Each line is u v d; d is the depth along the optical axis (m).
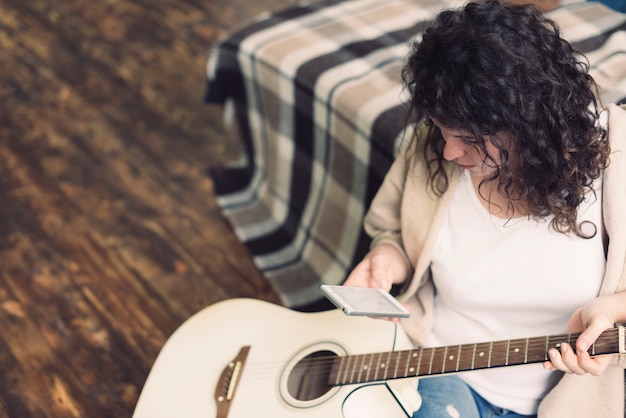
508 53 1.08
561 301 1.30
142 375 2.06
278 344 1.47
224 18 3.47
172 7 3.56
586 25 2.00
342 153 2.14
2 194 2.60
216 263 2.38
